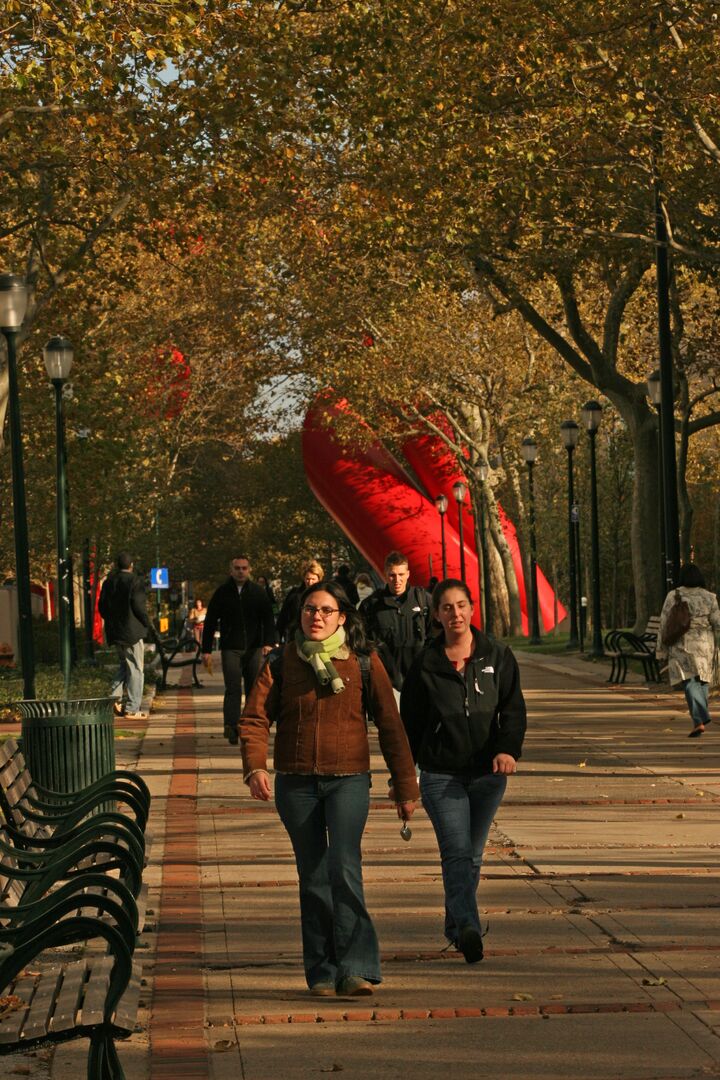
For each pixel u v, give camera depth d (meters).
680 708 46.69
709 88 48.09
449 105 51.66
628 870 20.23
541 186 54.25
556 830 23.81
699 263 63.97
